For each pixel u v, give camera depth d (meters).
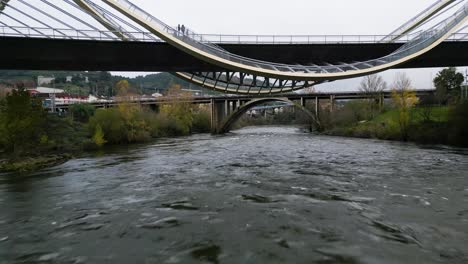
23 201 12.80
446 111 39.16
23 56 28.02
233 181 15.88
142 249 7.68
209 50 31.31
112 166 22.36
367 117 59.53
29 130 25.45
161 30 28.48
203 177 17.16
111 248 7.80
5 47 27.08
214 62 31.53
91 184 16.05
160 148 36.75
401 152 27.70
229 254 7.25
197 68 35.97
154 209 11.12
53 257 7.39
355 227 8.85
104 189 14.77
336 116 66.81
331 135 59.72
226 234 8.53
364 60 38.91
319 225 9.08
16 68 33.31
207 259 7.01
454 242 7.68
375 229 8.66
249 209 10.83
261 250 7.43
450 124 34.19
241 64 32.22
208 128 88.38
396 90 53.53
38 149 28.56
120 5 28.11
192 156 27.61
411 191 13.09
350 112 63.50
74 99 106.19
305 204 11.34
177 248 7.67
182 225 9.34
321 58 37.91
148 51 31.11
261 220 9.62
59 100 99.06
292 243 7.81
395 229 8.62
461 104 32.91
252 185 14.82
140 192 13.90
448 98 54.25
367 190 13.41
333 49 36.59
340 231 8.56
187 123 77.62
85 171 20.36
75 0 29.78
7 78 153.75
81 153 31.92
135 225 9.46
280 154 28.02
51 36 26.53
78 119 53.34
